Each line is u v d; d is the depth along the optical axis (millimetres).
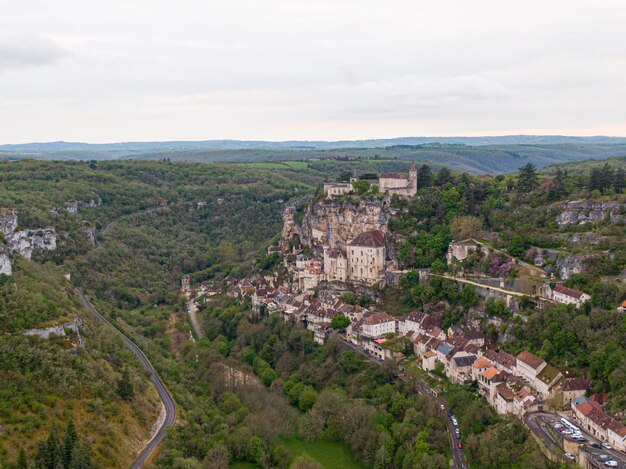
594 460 157000
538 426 183000
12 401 163000
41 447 151375
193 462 177625
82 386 182250
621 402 178375
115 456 167125
